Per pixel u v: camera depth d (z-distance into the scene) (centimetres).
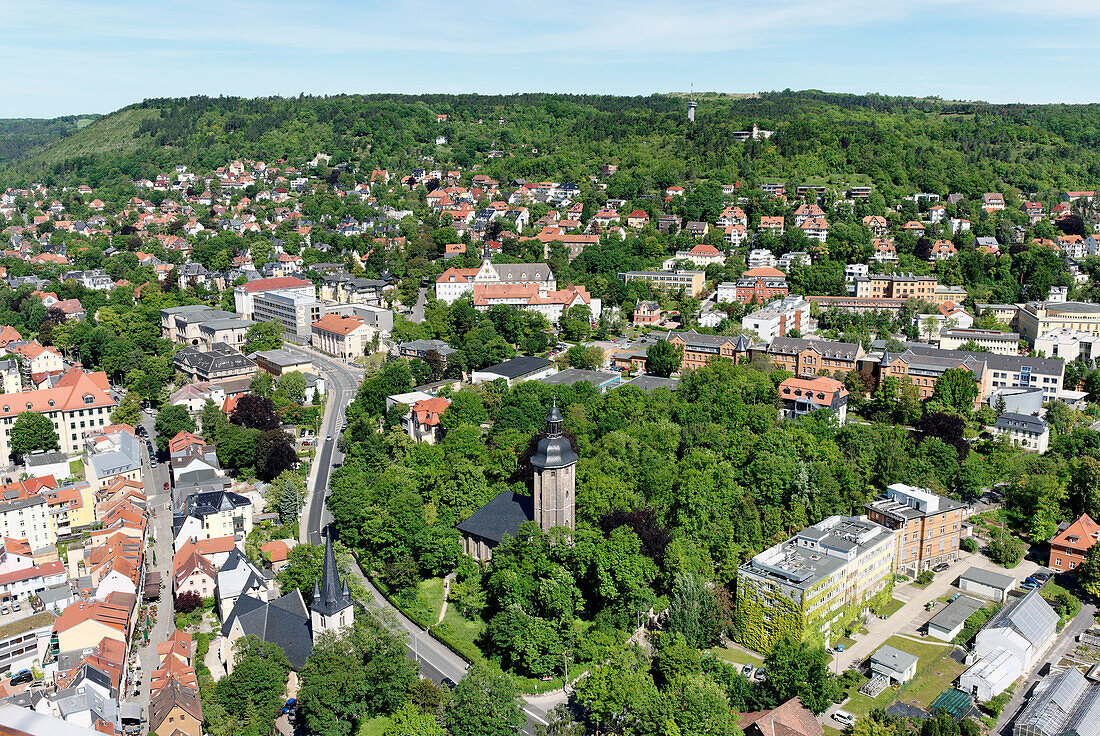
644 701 19988
